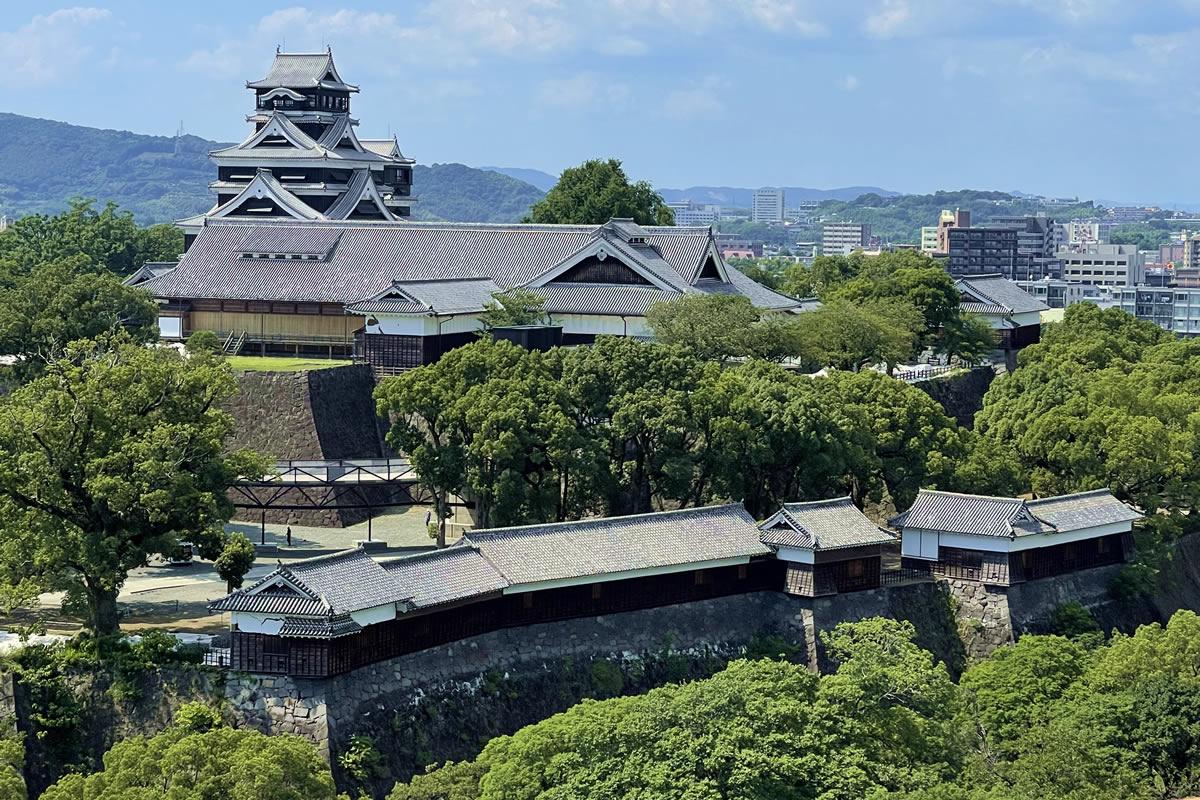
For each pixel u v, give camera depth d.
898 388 113.56
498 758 71.44
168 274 147.38
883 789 66.94
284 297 142.00
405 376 103.75
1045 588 106.06
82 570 84.06
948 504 105.69
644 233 146.25
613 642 91.81
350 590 78.88
